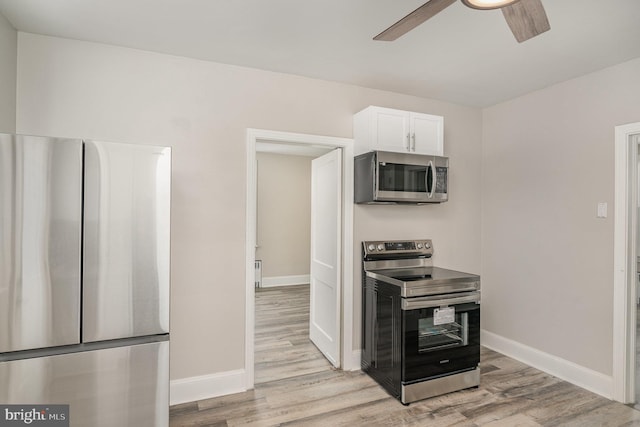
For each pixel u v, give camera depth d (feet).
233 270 8.94
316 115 9.84
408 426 7.55
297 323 14.67
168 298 6.16
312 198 12.51
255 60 8.69
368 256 10.29
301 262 22.62
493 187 11.97
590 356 9.14
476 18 6.70
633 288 8.53
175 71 8.42
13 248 5.21
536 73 9.28
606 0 6.02
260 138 9.24
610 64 8.66
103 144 5.72
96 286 5.66
